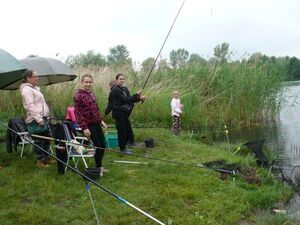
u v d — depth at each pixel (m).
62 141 4.61
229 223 3.73
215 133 9.37
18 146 6.17
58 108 9.20
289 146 7.43
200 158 5.93
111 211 3.76
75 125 5.75
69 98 9.38
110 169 5.11
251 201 4.27
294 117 11.80
